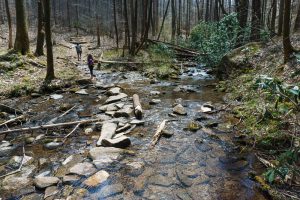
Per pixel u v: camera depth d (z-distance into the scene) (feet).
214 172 19.38
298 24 51.55
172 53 68.95
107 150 22.56
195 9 169.48
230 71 46.16
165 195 17.07
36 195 17.31
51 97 40.50
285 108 16.52
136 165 20.49
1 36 92.07
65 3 168.04
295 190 16.38
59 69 56.59
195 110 32.71
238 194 16.78
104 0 145.18
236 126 26.81
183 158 21.54
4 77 46.03
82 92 42.93
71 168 20.15
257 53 44.86
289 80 30.22
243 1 59.93
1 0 144.15
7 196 17.24
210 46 58.90
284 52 34.81
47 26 46.03
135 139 25.27
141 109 31.35
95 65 67.15
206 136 25.35
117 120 29.66
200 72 57.36
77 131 27.68
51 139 25.67
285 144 21.20
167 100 37.60
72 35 133.28
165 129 26.99
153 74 54.85
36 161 21.75
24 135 27.09
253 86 14.12
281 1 50.24
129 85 47.88
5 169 20.66
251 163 20.26
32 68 53.06
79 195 17.17
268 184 17.13
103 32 133.59
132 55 71.77
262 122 25.09
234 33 55.57
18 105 36.68
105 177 18.99
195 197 16.74
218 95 38.93
